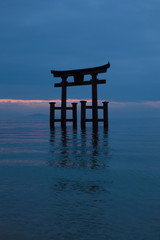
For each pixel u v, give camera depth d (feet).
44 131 100.27
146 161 33.12
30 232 12.89
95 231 12.98
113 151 42.47
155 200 17.67
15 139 66.33
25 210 15.78
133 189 20.42
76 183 22.25
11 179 23.77
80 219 14.42
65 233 12.78
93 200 17.69
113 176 24.91
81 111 106.11
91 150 43.60
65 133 85.46
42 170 27.73
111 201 17.46
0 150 44.27
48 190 20.16
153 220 14.28
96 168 28.73
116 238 12.25
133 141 59.16
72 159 34.73
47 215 14.99
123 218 14.56
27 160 34.12
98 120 107.04
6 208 16.11
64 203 17.04
